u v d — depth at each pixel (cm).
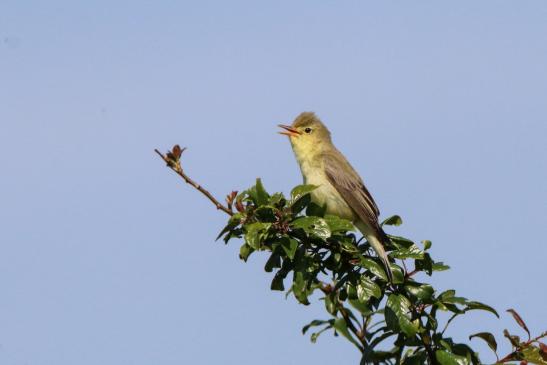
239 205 925
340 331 971
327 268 966
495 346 860
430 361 880
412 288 907
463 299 882
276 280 948
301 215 922
